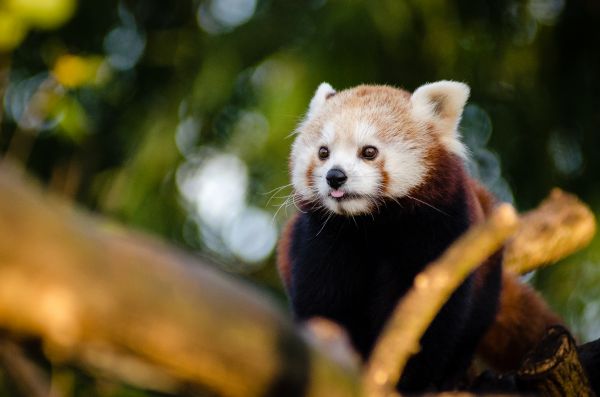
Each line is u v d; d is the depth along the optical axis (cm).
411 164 891
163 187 1505
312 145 936
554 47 1650
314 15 1541
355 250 881
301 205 921
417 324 325
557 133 1680
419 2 1473
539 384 682
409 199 872
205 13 1648
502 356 1012
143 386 301
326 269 886
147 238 302
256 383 297
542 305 1017
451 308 808
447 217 869
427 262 860
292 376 303
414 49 1532
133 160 1492
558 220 1078
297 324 320
